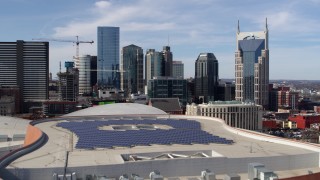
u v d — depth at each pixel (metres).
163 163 98.88
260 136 136.88
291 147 120.19
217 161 102.00
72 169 93.31
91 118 193.62
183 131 146.00
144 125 164.38
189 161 100.25
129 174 96.38
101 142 123.31
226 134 147.00
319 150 113.50
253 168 95.88
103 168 95.06
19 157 104.25
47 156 105.62
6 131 179.88
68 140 128.88
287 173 103.44
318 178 92.69
